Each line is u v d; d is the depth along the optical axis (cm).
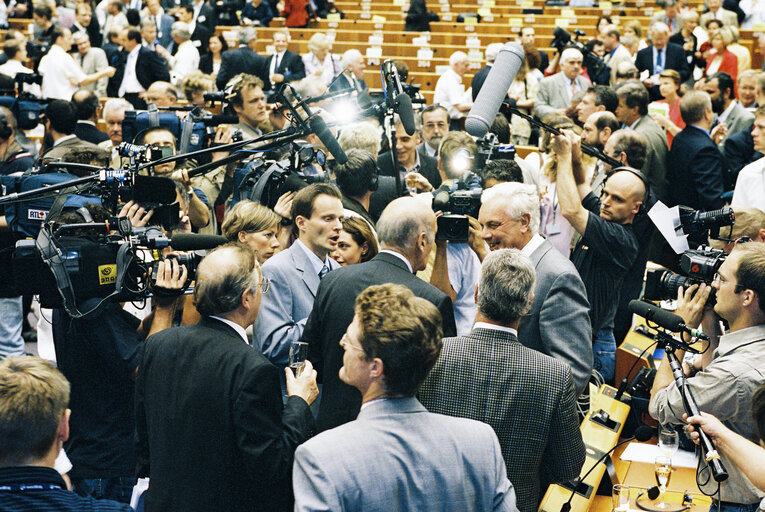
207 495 284
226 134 581
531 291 296
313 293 382
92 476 374
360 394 319
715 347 383
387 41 1479
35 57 1109
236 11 1502
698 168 670
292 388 307
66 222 371
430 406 290
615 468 407
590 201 496
